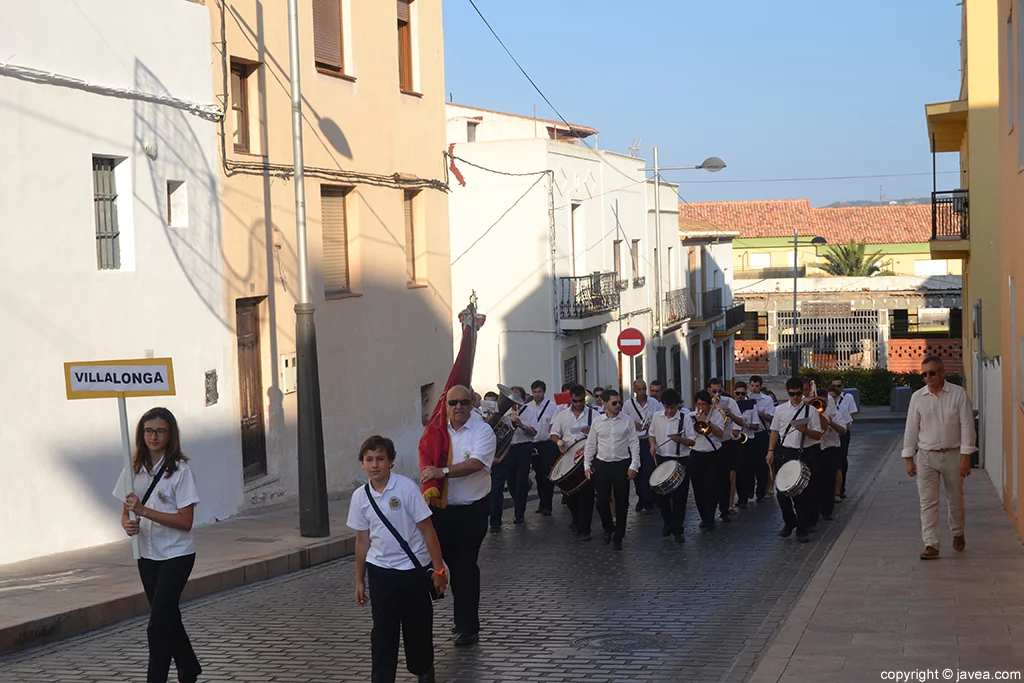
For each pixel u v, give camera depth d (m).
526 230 30.30
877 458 28.16
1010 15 14.56
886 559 12.29
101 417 13.12
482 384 30.91
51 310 12.43
